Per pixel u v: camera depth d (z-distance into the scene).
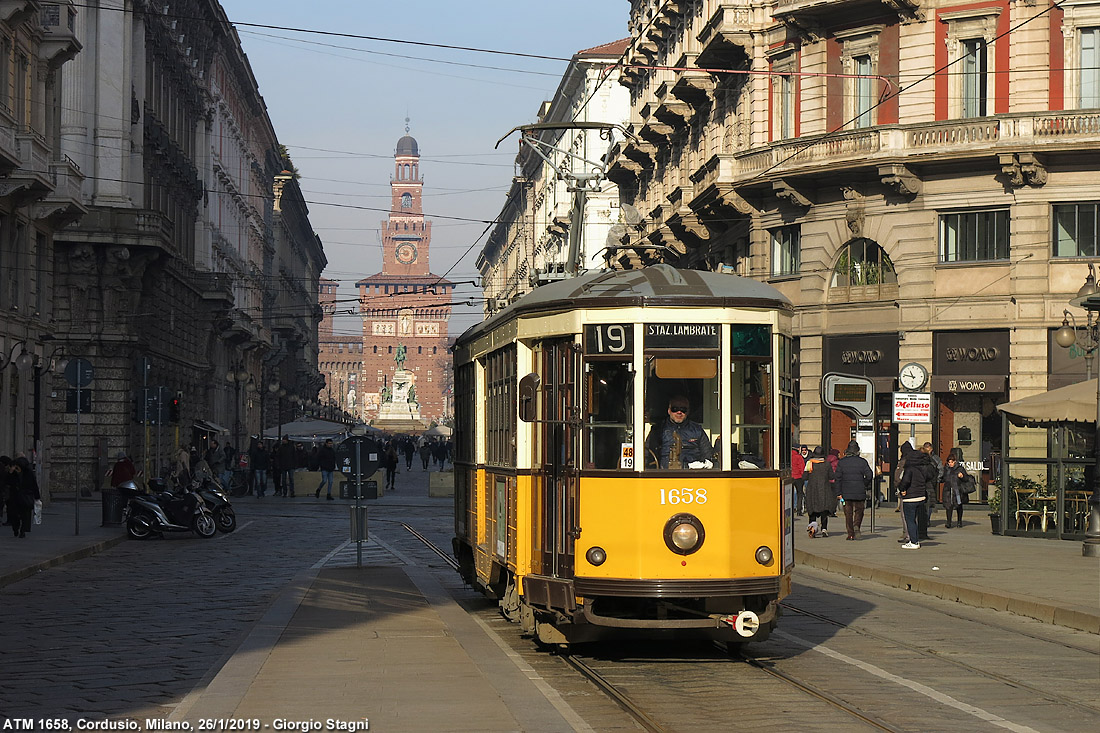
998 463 34.88
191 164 65.50
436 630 15.15
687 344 12.86
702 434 12.81
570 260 26.58
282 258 119.88
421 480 73.56
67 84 49.78
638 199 66.50
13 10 36.66
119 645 14.45
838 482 29.55
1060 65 38.53
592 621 12.73
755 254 45.84
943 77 39.94
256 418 97.00
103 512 33.78
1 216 37.78
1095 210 38.22
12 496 29.70
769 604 12.95
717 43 45.94
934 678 12.29
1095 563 23.08
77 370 30.39
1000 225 39.34
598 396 12.89
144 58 53.03
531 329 13.84
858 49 41.88
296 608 17.17
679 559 12.62
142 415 33.78
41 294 42.25
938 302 40.00
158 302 56.41
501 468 15.26
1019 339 38.69
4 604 18.44
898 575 21.05
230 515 33.84
